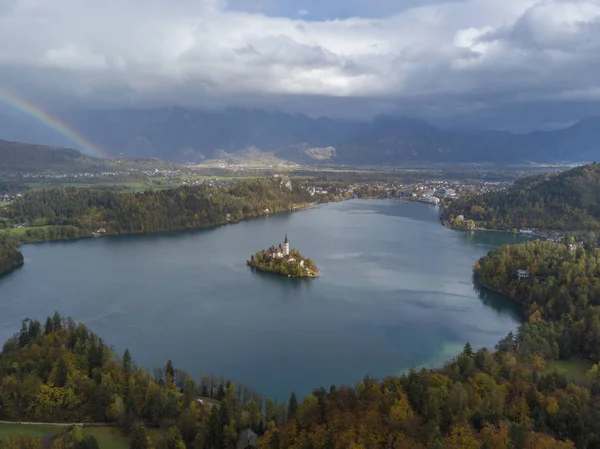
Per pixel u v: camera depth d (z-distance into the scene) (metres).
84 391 144.88
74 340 179.50
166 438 124.06
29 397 139.88
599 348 181.75
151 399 140.50
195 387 159.00
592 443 119.38
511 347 184.12
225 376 183.38
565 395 136.75
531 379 150.00
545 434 120.25
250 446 123.62
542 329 195.00
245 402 152.88
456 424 119.50
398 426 118.19
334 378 183.25
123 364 166.00
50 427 133.25
